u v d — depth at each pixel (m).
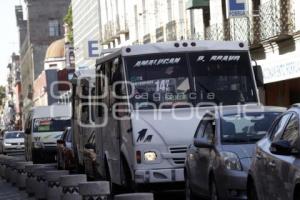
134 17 83.19
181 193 29.11
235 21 50.38
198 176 22.89
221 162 20.61
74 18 128.12
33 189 32.69
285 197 15.40
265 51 47.47
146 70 25.77
